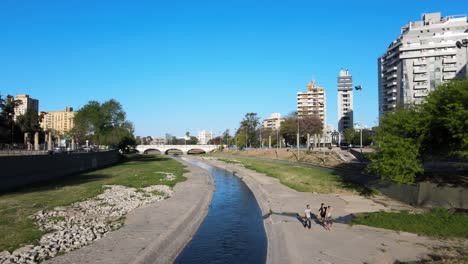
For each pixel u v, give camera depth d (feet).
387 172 126.41
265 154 479.41
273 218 114.42
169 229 95.86
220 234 103.14
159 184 192.75
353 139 513.04
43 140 432.25
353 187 173.37
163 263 76.18
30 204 121.39
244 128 653.30
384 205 130.21
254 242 94.84
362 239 85.25
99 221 102.17
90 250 75.72
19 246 75.46
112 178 217.15
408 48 479.82
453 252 73.87
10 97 369.30
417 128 121.70
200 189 182.50
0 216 102.42
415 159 124.36
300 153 386.11
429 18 521.65
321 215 103.40
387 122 136.05
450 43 465.47
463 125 102.89
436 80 467.52
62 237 83.20
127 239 84.84
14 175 170.71
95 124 388.16
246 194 184.34
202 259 81.35
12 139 354.95
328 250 78.18
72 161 254.68
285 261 74.23
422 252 74.59
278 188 184.14
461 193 110.22
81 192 152.46
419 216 103.30
